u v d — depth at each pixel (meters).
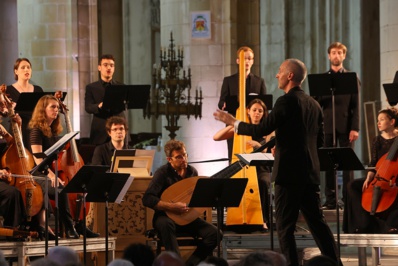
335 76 16.55
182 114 22.53
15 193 13.96
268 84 25.05
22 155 14.29
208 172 23.27
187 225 14.71
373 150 16.33
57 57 24.44
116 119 15.93
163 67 22.91
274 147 13.98
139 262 9.42
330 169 13.26
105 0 34.12
